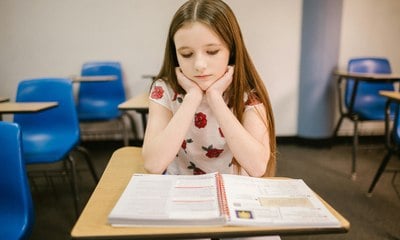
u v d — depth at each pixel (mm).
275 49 3111
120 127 3215
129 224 508
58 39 3027
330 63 2988
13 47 3016
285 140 3303
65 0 2947
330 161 2771
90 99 2912
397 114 1764
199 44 695
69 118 1887
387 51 3195
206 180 645
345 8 3053
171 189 603
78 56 3072
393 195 2104
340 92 2785
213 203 546
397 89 3145
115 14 3002
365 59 2777
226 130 761
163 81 899
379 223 1753
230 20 746
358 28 3109
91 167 2033
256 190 612
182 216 506
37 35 3004
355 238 1615
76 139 1831
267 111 862
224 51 736
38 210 1919
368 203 1993
